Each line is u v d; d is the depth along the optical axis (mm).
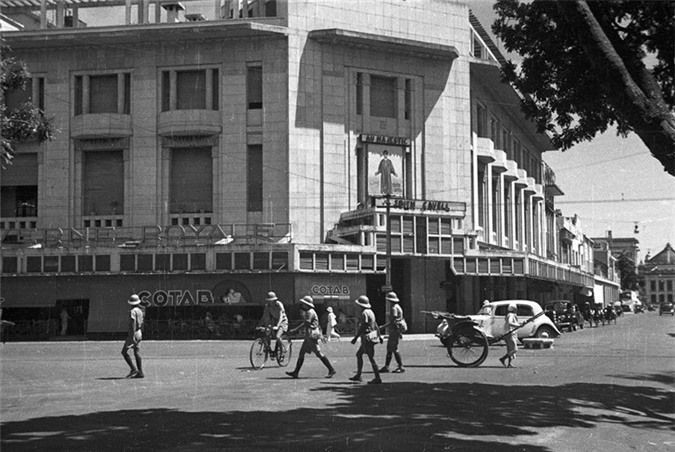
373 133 42250
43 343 33312
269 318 18562
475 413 10383
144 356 23188
